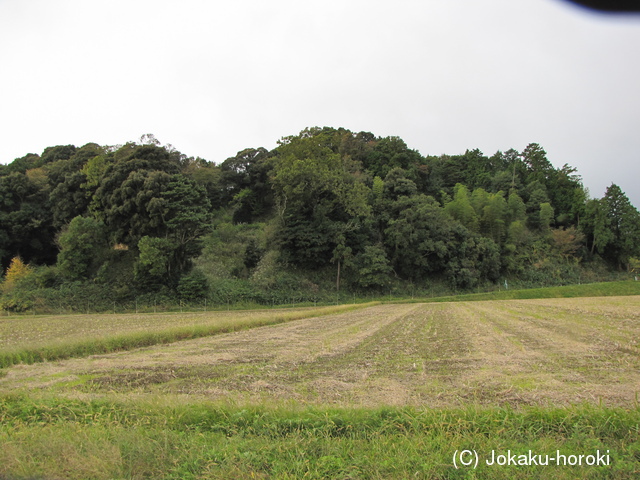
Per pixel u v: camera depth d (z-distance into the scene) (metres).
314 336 17.17
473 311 28.38
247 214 65.50
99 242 41.19
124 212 39.47
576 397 7.01
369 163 72.12
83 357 13.14
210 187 64.12
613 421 5.57
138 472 4.86
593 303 31.86
